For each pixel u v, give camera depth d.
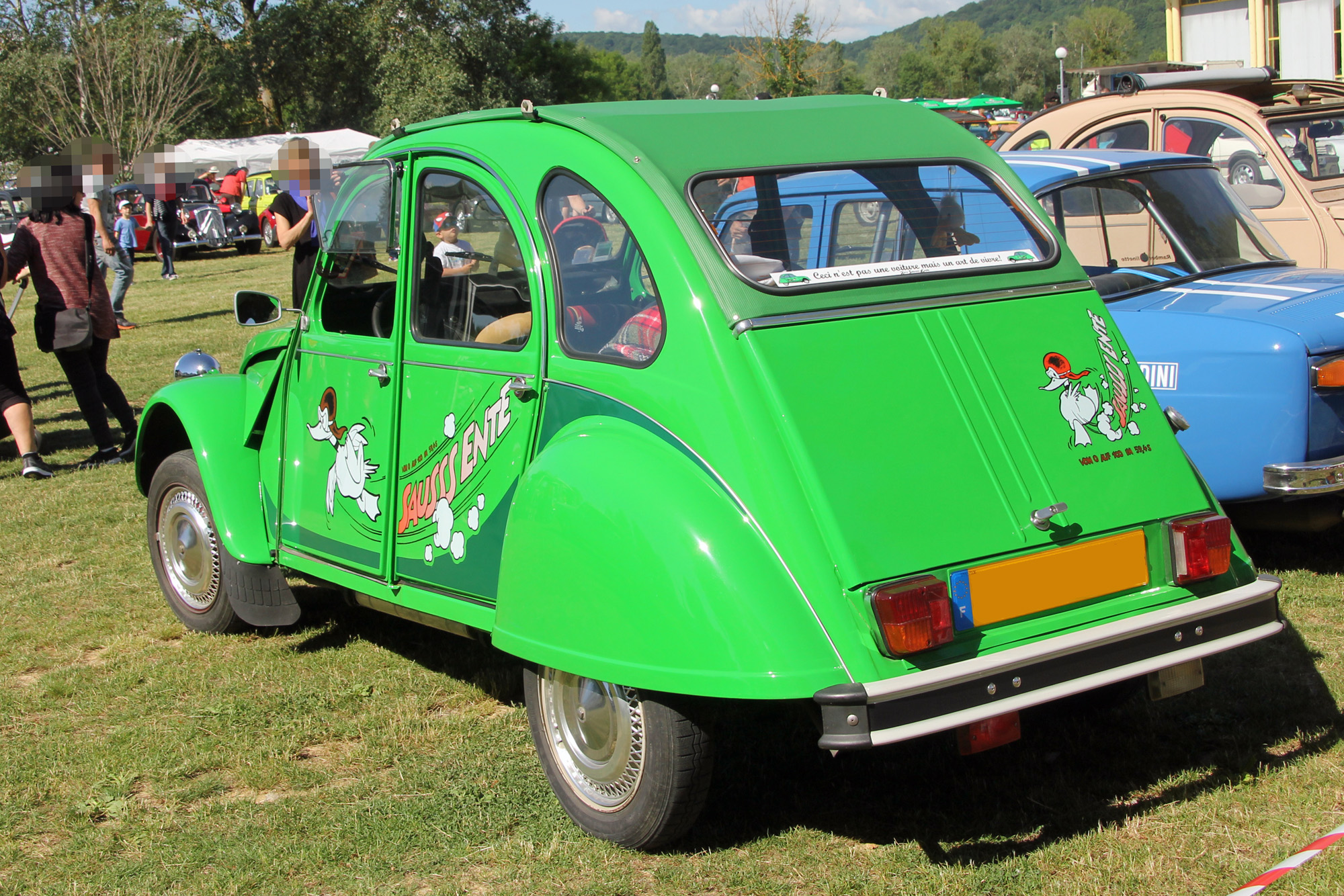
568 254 3.27
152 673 4.50
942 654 2.73
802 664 2.62
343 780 3.62
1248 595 3.11
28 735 4.00
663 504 2.80
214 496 4.54
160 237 21.94
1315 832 3.01
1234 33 16.69
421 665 4.51
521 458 3.32
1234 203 5.61
